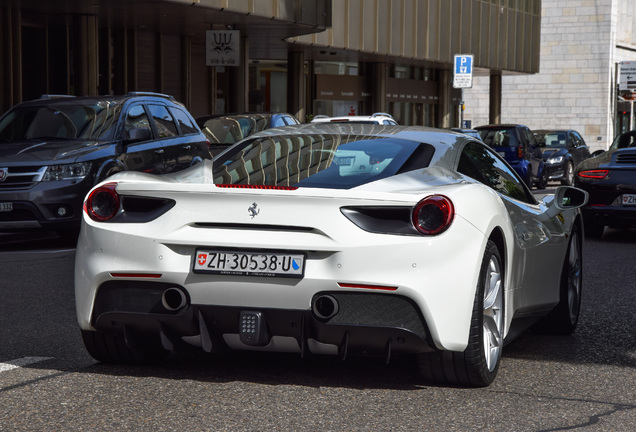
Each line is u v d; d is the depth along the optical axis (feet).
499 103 200.44
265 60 149.48
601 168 54.13
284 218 19.04
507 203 23.38
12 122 50.34
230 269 19.20
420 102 175.94
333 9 130.72
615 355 24.81
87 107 50.37
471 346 19.90
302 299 19.01
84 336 21.61
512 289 22.59
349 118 66.44
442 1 160.86
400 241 18.83
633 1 260.42
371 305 18.97
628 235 58.13
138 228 19.88
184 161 52.95
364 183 20.15
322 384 20.72
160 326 19.93
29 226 45.14
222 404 18.97
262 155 22.09
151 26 104.78
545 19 245.86
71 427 17.31
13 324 27.71
